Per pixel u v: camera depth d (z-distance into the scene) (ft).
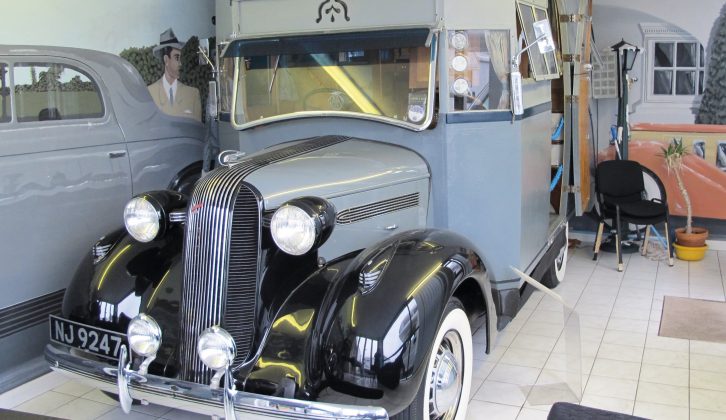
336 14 11.50
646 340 13.51
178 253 9.79
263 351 8.15
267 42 12.09
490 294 10.16
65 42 13.87
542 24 11.28
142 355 8.54
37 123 12.78
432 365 8.75
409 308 7.99
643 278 17.67
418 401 8.50
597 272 18.30
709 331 13.91
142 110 15.57
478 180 11.46
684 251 19.06
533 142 12.99
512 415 10.59
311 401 7.54
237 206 8.39
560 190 18.49
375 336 7.73
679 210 20.43
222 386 8.21
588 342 13.46
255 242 8.49
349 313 7.95
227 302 8.38
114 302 9.16
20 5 12.87
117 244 9.91
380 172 10.27
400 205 10.67
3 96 12.26
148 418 10.81
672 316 14.82
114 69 14.90
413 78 11.09
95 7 14.48
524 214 12.35
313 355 7.88
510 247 11.95
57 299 13.06
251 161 9.53
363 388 7.68
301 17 11.80
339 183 9.49
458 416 9.87
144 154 15.55
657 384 11.59
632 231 20.92
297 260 8.93
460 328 9.61
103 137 14.32
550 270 16.43
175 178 16.65
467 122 11.19
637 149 20.71
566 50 17.07
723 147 19.75
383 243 9.04
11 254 12.13
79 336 9.25
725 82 19.57
